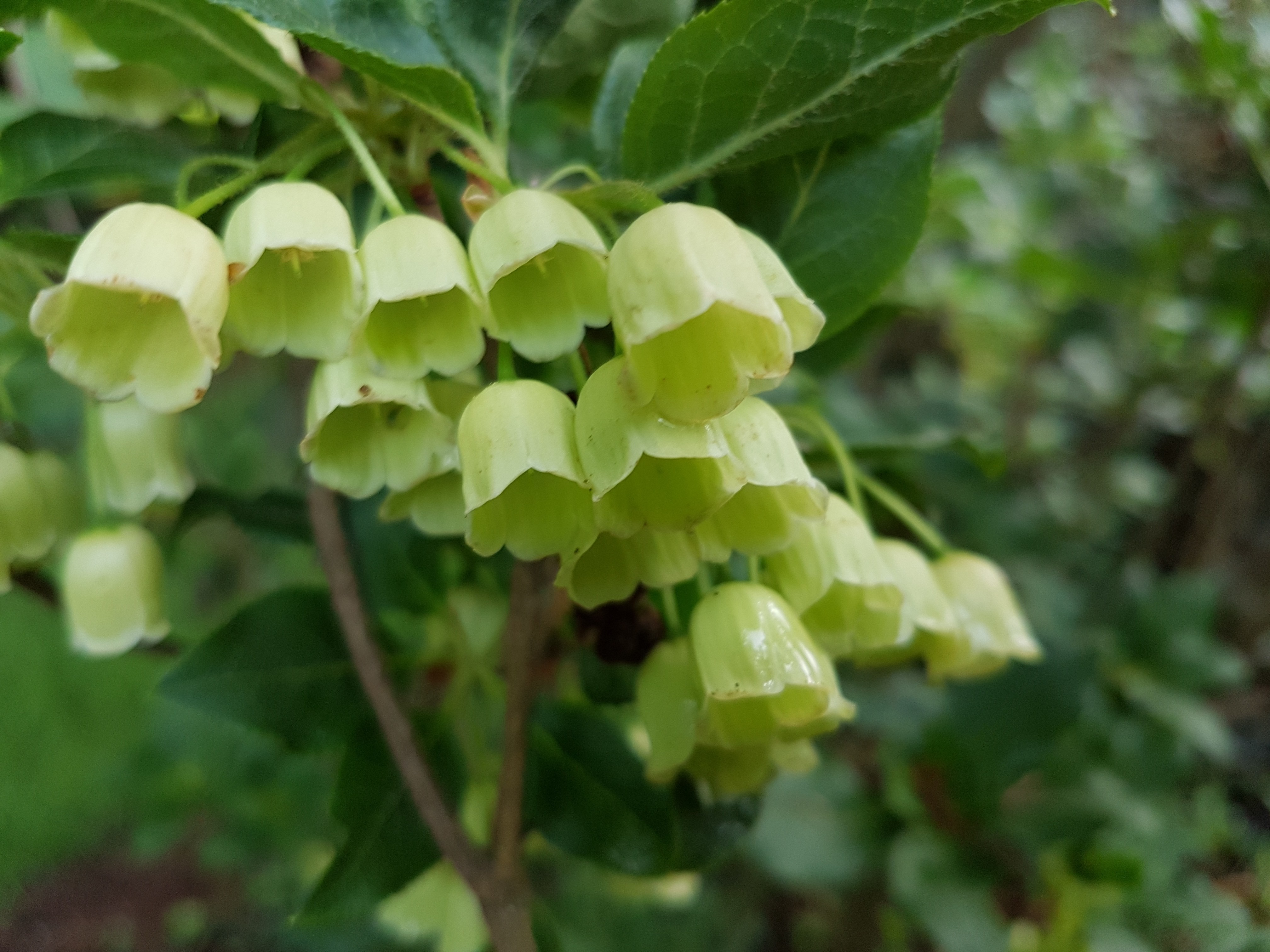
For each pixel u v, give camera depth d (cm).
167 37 7
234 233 6
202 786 24
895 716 17
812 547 8
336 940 18
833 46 7
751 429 6
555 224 6
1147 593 18
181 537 12
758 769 9
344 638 9
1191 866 19
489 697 10
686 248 5
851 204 9
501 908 8
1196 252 22
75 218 13
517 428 6
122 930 28
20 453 9
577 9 8
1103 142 26
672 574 7
